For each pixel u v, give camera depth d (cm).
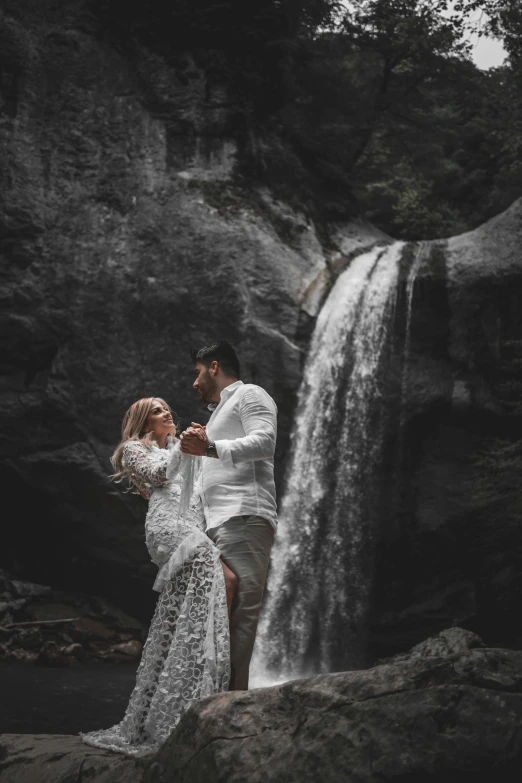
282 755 304
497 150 2538
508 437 1549
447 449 1562
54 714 844
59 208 1783
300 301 1609
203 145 1888
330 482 1564
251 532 409
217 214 1722
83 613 1526
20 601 1493
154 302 1633
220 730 322
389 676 303
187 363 1586
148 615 1605
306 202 1923
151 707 396
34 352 1639
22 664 1273
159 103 1941
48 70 1912
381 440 1583
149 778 335
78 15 1997
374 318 1653
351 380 1625
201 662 391
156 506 428
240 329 1573
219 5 2058
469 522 1498
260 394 418
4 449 1580
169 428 457
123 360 1620
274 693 326
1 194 1747
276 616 1507
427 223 2552
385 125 2639
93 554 1584
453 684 288
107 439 1584
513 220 1666
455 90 2577
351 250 1816
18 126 1839
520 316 1582
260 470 418
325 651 1507
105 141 1872
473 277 1597
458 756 277
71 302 1662
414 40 2381
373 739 291
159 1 2062
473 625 1463
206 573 404
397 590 1531
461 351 1578
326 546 1541
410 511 1537
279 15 2144
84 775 362
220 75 1986
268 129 2055
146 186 1812
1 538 1659
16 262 1711
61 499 1566
